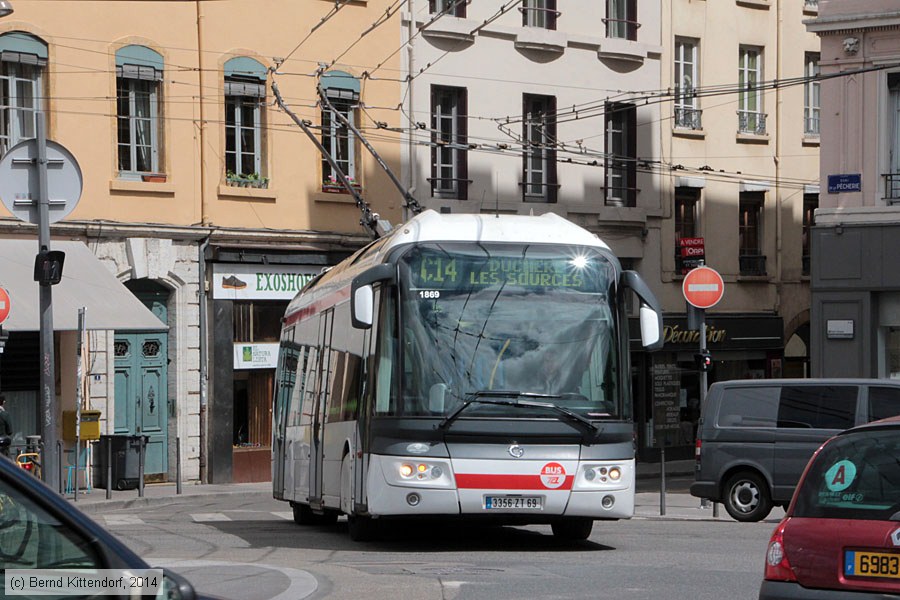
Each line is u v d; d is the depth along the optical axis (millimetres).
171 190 32969
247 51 34188
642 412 41625
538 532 19000
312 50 35125
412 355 15352
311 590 11586
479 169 37969
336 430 17625
